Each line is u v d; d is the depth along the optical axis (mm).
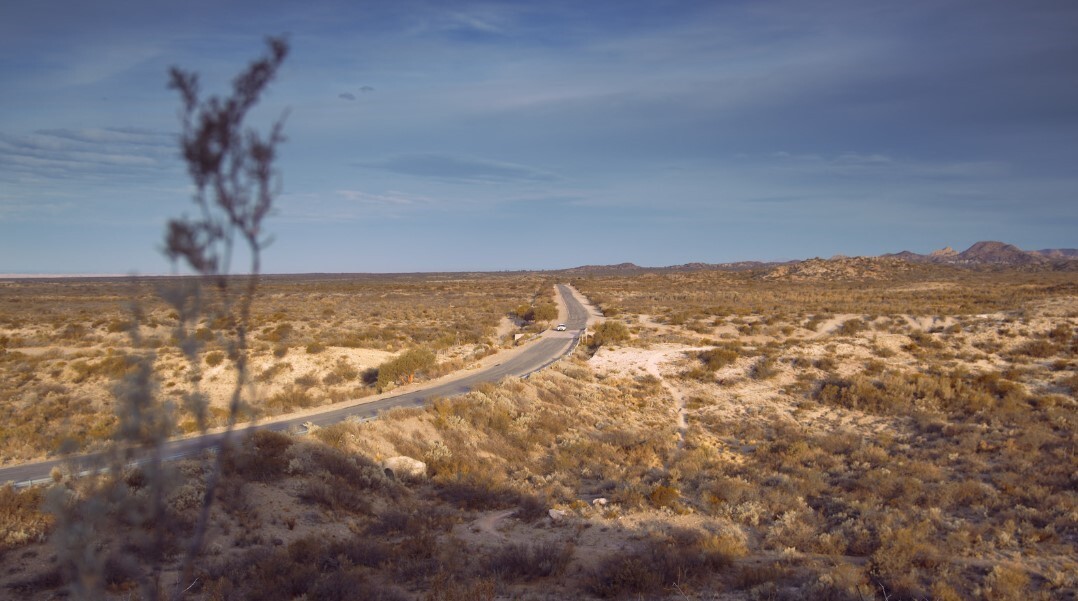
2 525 13266
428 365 40094
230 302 4301
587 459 26031
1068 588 13461
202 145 3803
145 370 4680
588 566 15297
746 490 21641
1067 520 17891
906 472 23531
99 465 5270
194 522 14664
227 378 34062
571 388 37500
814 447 27891
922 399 33906
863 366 40500
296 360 39562
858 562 15594
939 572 14148
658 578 13828
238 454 18250
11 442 22500
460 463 23766
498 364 44125
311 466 19984
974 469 23781
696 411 35062
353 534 16750
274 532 15711
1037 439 26641
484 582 13445
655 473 24203
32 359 36969
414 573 14109
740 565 15438
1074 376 36000
